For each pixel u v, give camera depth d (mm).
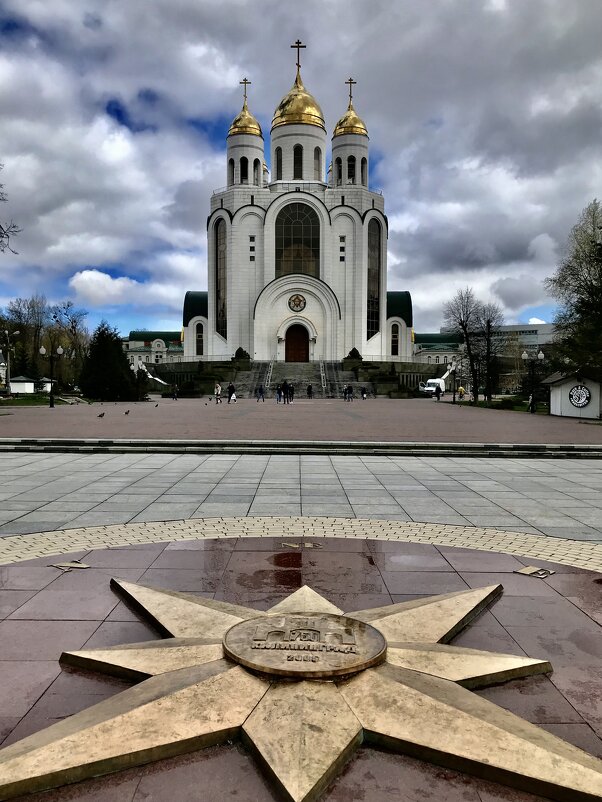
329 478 11320
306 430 19891
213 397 56500
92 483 10547
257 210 67250
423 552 6391
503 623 4492
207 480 10961
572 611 4754
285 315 66812
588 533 7273
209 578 5488
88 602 4848
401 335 80500
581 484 10836
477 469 12703
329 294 66125
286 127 69312
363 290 67688
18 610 4688
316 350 66750
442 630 3986
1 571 5664
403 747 2777
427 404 45500
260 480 11008
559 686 3570
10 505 8672
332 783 2629
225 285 68625
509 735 2785
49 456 14242
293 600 4504
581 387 29188
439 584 5383
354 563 5984
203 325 78062
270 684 3162
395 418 27141
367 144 70562
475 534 7184
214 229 69812
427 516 8164
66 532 7145
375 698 3047
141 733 2803
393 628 3959
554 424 24297
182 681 3199
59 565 5840
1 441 15344
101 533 7102
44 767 2600
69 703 3367
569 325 40219
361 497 9469
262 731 2799
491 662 3541
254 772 2686
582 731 3150
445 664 3455
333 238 67875
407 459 14242
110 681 3578
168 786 2613
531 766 2615
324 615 4035
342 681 3193
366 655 3406
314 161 70375
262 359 66250
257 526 7492
